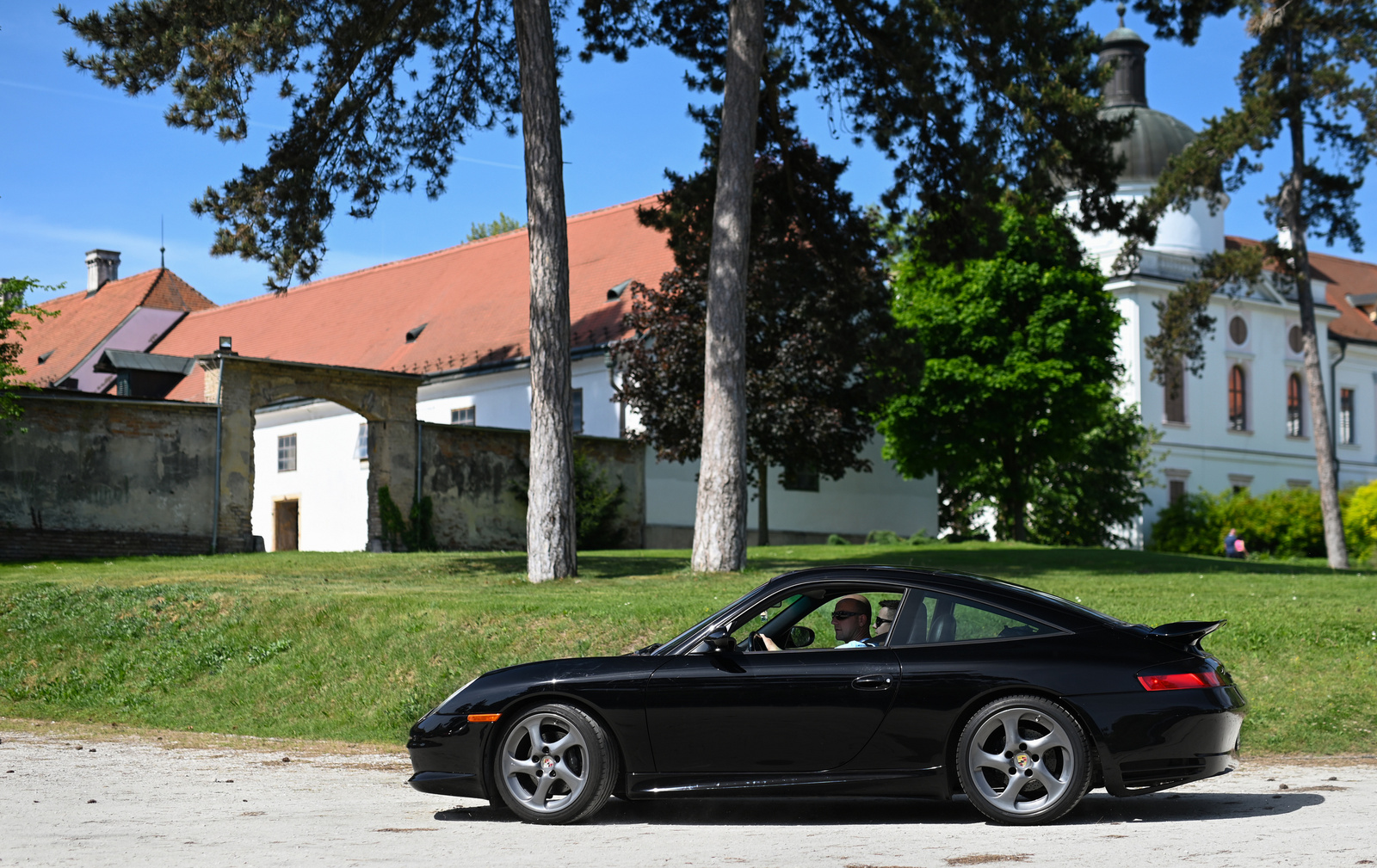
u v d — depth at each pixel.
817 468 32.97
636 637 13.08
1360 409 61.22
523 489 31.75
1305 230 31.61
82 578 20.53
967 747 6.45
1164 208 31.06
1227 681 6.57
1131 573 21.42
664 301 31.62
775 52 23.23
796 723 6.59
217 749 11.10
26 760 10.02
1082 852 5.54
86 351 52.78
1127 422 46.81
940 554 25.41
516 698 6.88
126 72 18.73
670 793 6.70
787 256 26.33
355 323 46.81
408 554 25.83
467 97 23.00
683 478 34.59
